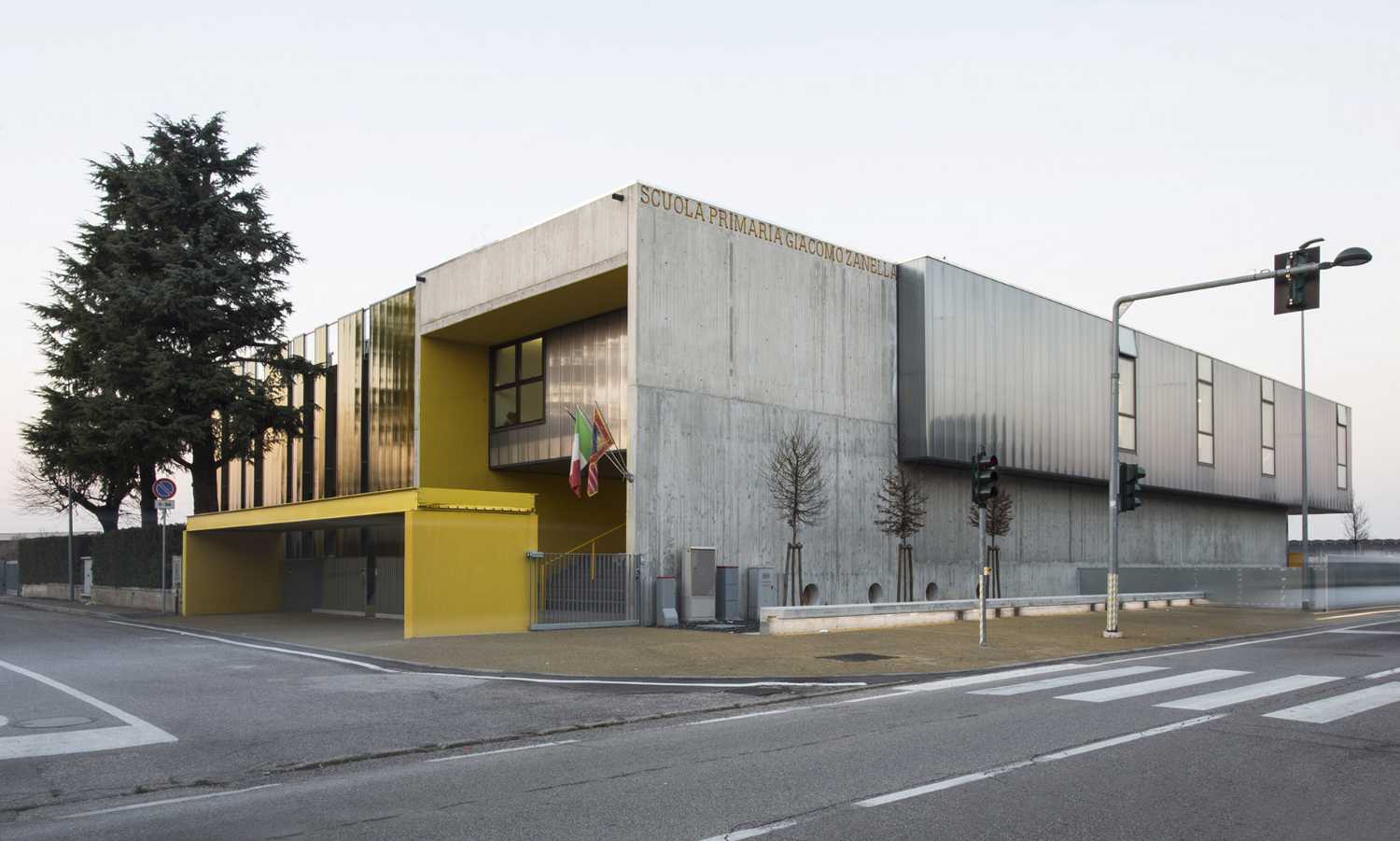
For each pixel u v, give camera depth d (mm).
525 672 14680
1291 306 17688
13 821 6746
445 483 30938
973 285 32531
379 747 9203
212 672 14836
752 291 26562
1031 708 11188
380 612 27078
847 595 28328
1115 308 21672
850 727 10031
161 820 6742
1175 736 9305
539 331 30516
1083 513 38594
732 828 6305
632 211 23969
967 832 6199
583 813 6707
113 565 36188
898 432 30656
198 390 33250
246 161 36938
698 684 13586
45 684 13469
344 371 35031
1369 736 9336
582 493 33188
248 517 26438
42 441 36281
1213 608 33156
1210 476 45656
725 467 25344
